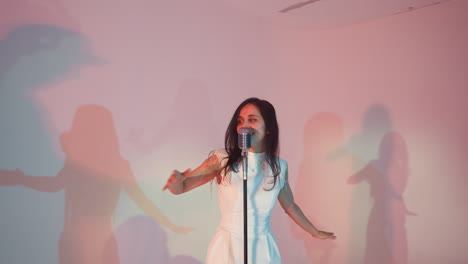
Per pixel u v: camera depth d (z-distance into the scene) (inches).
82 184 102.1
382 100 128.1
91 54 103.9
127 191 108.3
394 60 126.7
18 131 94.9
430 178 120.1
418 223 121.8
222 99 123.1
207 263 74.6
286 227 133.4
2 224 93.4
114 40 107.2
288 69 134.0
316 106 136.3
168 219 114.9
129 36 109.4
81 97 102.3
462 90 115.2
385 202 126.6
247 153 74.0
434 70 120.2
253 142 78.0
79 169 101.8
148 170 111.3
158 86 113.0
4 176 93.4
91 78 103.7
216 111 122.0
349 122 132.6
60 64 99.9
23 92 95.4
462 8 115.9
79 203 101.8
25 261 95.7
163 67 114.0
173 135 115.0
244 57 127.3
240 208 75.1
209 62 121.3
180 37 117.1
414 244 122.3
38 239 97.2
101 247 104.9
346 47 134.6
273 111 81.2
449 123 117.3
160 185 113.3
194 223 119.4
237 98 125.6
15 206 94.7
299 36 136.1
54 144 98.8
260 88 129.2
